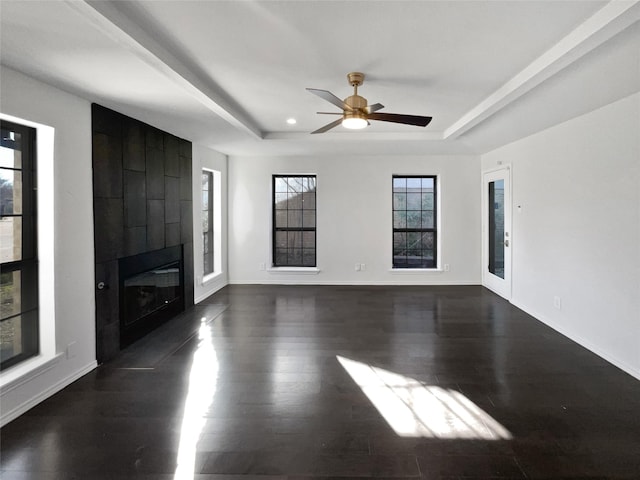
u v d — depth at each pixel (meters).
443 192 6.09
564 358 3.22
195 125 3.91
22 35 1.90
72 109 2.82
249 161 6.23
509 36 2.15
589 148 3.37
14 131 2.48
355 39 2.18
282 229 6.40
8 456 1.98
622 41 2.06
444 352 3.37
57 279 2.68
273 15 1.90
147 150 3.84
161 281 4.21
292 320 4.35
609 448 2.02
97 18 1.74
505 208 5.18
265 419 2.32
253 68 2.61
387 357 3.26
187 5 1.80
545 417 2.32
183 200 4.68
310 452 2.02
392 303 5.08
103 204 3.16
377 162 6.13
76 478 1.83
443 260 6.16
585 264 3.45
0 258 2.40
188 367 3.08
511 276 5.03
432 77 2.80
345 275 6.29
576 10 1.87
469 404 2.48
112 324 3.30
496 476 1.83
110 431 2.20
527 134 4.39
